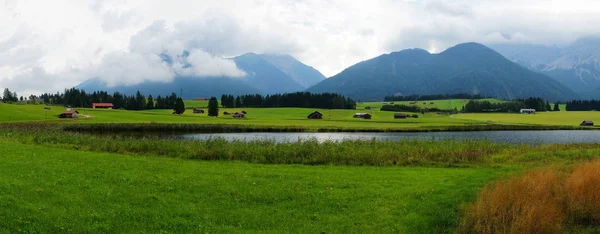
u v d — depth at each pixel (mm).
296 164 31422
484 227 14562
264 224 15156
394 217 16125
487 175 24875
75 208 15344
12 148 28547
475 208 15750
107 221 14477
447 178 23734
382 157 33625
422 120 164875
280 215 16125
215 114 178625
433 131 111500
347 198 18422
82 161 25109
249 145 39969
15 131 62094
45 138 47906
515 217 14758
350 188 20359
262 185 20266
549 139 88062
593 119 174625
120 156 29875
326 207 17141
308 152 35469
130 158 28547
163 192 18266
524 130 119125
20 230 13109
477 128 118812
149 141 44031
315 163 32562
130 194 17562
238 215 15875
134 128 106188
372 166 30641
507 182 19188
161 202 16828
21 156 24688
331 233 14469
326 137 86562
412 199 18547
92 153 30984
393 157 33906
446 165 31891
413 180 22797
